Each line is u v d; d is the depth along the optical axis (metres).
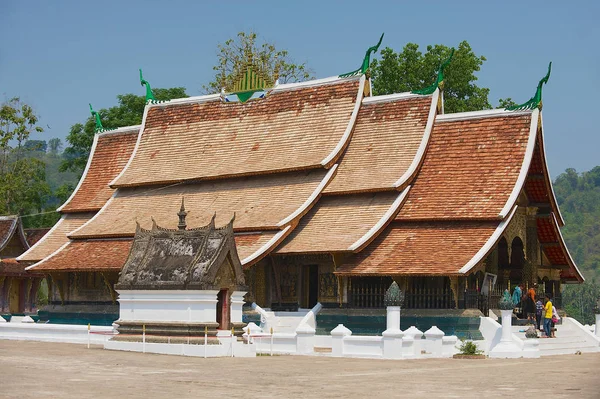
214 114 48.59
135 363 24.64
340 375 23.33
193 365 24.75
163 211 45.41
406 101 43.12
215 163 45.94
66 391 17.94
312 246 38.94
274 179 43.56
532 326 36.12
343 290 38.88
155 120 50.75
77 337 34.72
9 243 61.22
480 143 40.75
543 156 41.03
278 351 32.91
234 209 42.88
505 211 37.44
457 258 36.38
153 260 29.94
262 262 41.28
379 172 41.12
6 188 77.81
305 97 45.75
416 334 32.78
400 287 37.56
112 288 44.84
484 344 35.38
